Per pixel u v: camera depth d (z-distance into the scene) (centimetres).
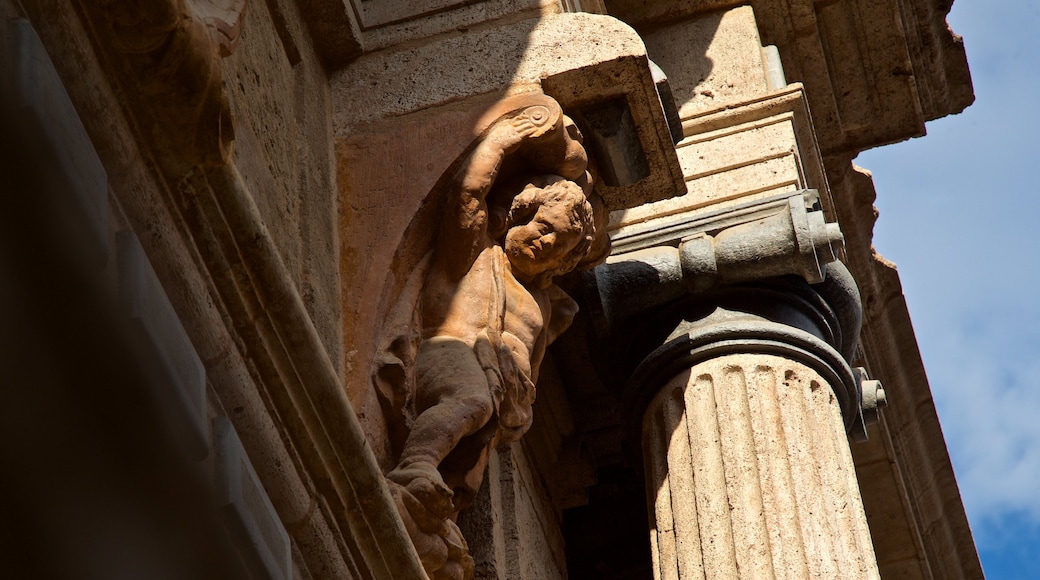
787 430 1711
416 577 1153
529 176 1584
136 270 871
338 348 1396
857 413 1883
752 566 1596
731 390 1750
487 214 1541
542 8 1703
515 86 1634
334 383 1077
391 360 1394
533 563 1805
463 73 1661
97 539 657
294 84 1573
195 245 984
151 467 755
